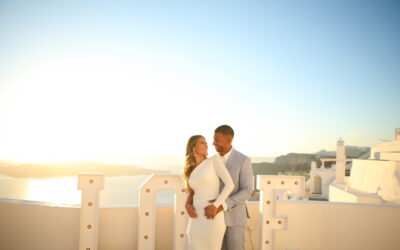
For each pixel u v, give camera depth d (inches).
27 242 148.6
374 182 690.2
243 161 125.0
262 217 144.4
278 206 155.1
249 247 155.6
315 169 1300.4
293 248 155.0
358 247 156.6
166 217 153.8
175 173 146.4
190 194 122.0
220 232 112.7
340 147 940.0
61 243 147.3
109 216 149.7
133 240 150.7
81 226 139.9
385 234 156.7
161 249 153.1
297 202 156.7
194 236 113.3
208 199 114.3
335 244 156.1
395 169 629.6
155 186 145.7
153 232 144.9
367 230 156.9
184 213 145.5
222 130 125.6
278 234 154.9
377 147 807.1
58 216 147.6
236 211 123.3
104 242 149.2
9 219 150.2
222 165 115.5
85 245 139.9
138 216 148.9
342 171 928.3
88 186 140.6
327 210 156.8
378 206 157.6
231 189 113.1
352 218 157.2
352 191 718.5
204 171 115.3
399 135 756.0
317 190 1299.2
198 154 121.6
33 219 148.6
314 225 156.3
